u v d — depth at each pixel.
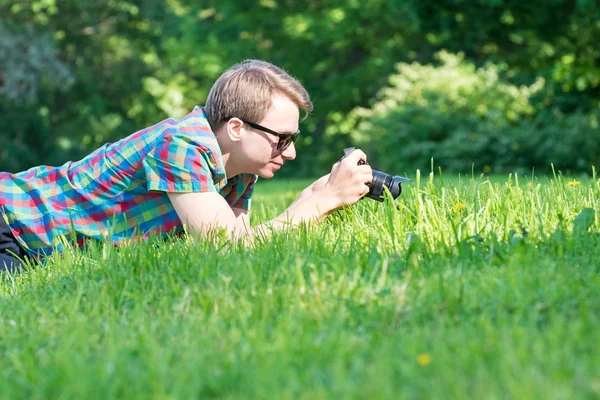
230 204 4.02
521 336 1.96
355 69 26.97
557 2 14.92
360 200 4.04
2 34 23.88
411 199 3.87
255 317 2.37
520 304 2.24
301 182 13.95
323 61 27.81
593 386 1.66
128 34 28.33
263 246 3.15
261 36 27.92
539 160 17.03
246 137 3.60
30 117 26.03
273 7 26.69
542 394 1.61
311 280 2.64
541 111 18.34
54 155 27.05
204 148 3.49
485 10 15.09
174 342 2.22
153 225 3.68
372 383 1.75
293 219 3.60
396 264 2.84
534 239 3.02
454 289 2.44
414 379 1.78
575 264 2.71
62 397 1.81
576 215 3.48
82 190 3.68
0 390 1.94
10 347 2.34
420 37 23.59
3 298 3.00
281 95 3.59
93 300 2.68
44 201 3.70
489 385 1.70
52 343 2.29
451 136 18.16
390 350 1.99
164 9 28.22
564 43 18.02
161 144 3.51
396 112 18.89
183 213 3.51
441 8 15.20
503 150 17.12
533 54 18.98
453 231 3.19
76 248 3.49
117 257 3.19
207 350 2.08
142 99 29.94
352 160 3.69
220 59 27.81
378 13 23.42
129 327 2.41
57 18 26.61
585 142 16.73
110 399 1.80
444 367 1.81
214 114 3.62
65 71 24.73
